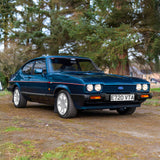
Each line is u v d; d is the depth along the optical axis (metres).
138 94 5.33
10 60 17.44
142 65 11.89
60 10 17.25
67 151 2.79
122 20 11.50
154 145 3.16
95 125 4.47
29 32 18.67
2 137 3.43
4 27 16.67
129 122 4.87
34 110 6.56
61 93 5.30
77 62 6.30
